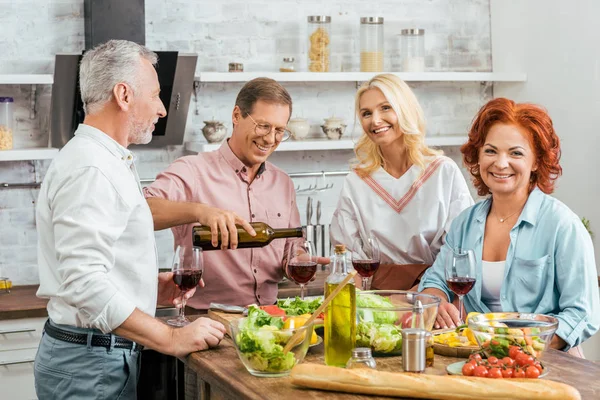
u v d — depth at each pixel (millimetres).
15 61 4566
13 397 4109
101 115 2580
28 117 4594
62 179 2441
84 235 2385
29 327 4102
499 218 2881
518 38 5297
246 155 3223
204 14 4914
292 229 2996
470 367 2078
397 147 3432
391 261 3482
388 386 2002
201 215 2861
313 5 5121
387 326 2328
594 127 4738
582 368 2227
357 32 5223
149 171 4883
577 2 4805
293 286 4367
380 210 3473
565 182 4977
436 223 3391
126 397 2656
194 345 2443
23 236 4652
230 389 2158
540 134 2732
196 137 4969
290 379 2160
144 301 2590
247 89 3176
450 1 5445
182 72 4516
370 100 3338
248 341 2174
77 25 4652
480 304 2863
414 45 5117
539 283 2711
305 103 5176
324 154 5230
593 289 2648
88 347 2561
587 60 4762
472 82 5523
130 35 4406
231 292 3303
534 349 2143
